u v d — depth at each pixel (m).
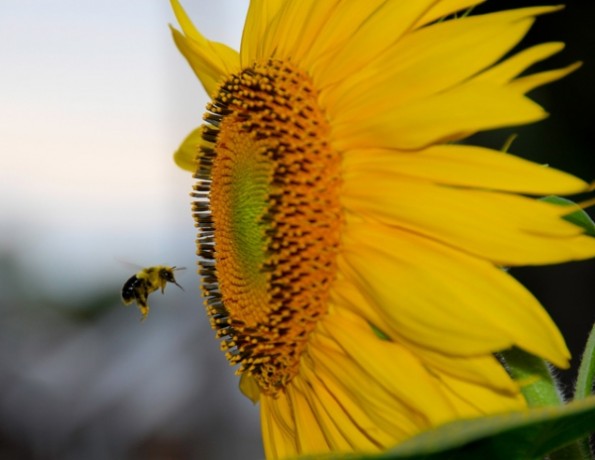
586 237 0.39
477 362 0.40
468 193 0.40
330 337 0.44
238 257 0.47
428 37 0.41
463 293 0.39
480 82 0.40
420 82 0.41
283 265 0.44
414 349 0.40
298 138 0.44
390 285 0.40
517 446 0.36
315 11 0.45
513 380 0.41
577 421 0.36
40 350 1.17
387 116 0.41
